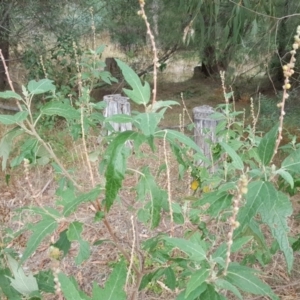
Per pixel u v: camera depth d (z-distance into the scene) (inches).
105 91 321.7
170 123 257.0
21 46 280.7
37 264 123.1
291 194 78.8
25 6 268.5
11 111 272.7
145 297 102.5
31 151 55.9
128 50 324.8
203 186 81.7
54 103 56.5
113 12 305.9
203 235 68.5
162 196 57.4
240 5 151.5
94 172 126.1
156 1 284.4
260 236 55.1
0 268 61.2
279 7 205.8
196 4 188.4
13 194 159.6
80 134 80.0
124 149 45.9
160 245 78.8
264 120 225.3
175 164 139.1
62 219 51.5
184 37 161.8
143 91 48.6
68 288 38.7
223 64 313.7
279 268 117.0
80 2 284.8
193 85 368.2
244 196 47.3
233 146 83.7
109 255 126.9
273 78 299.7
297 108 243.8
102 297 41.3
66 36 260.1
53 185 164.6
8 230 81.4
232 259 97.1
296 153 48.3
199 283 40.8
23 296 57.8
